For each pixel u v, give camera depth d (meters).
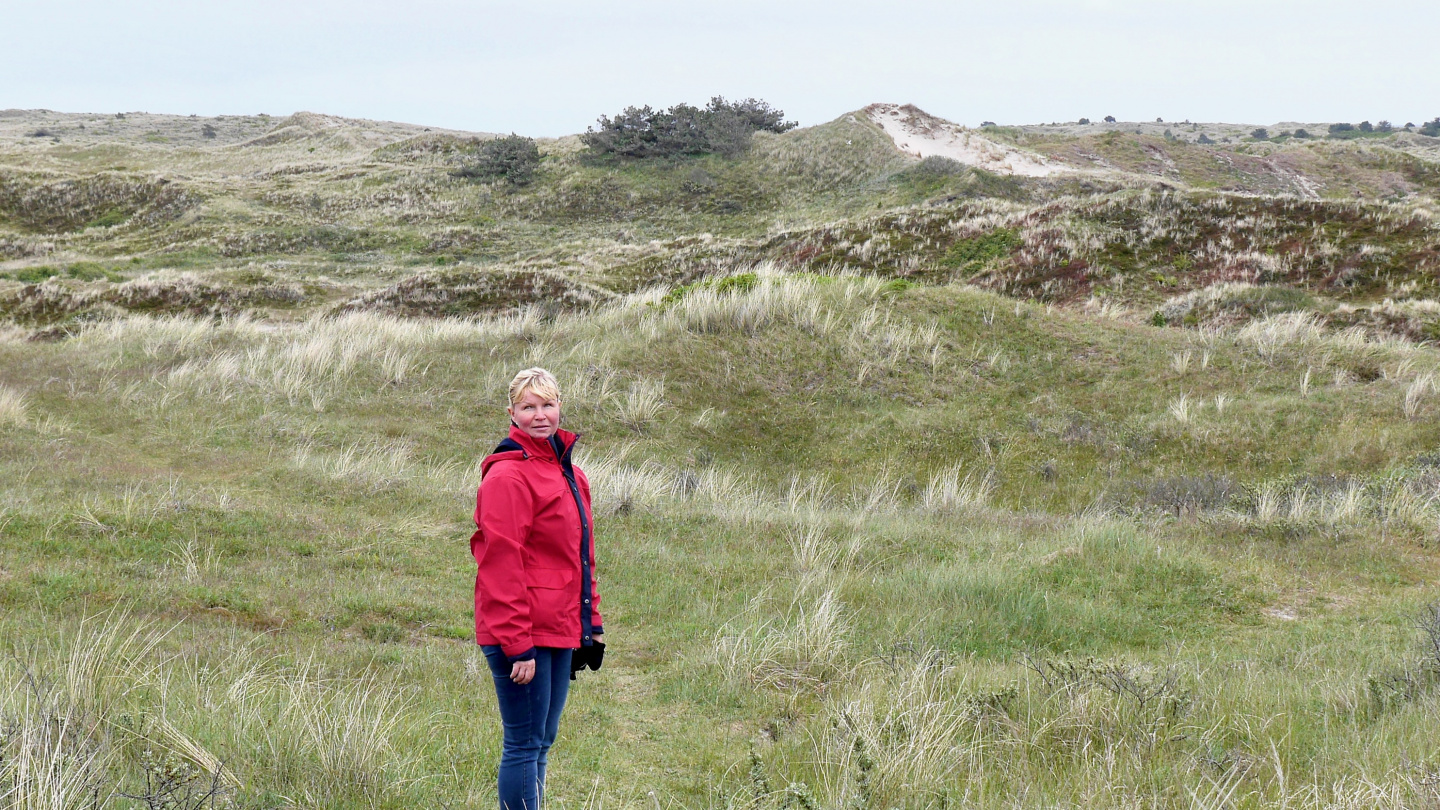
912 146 57.69
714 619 7.30
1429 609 6.94
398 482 11.14
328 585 7.56
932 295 18.44
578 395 15.24
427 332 18.34
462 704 5.27
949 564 9.12
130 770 3.56
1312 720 4.98
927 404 15.50
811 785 4.19
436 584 7.93
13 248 47.84
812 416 15.27
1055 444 14.41
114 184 57.38
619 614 7.46
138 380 15.55
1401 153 69.44
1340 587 8.48
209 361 16.56
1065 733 4.73
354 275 40.91
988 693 5.14
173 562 7.81
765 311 17.30
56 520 8.30
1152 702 4.97
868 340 16.80
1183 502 11.65
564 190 54.88
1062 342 17.05
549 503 3.13
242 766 3.71
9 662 4.76
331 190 57.25
